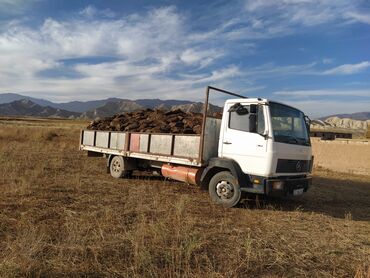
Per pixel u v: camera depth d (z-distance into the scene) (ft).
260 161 25.39
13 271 13.35
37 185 30.42
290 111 27.71
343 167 59.41
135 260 15.20
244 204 28.55
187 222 21.74
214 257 16.66
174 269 14.85
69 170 41.57
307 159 28.48
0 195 25.94
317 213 28.12
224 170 28.07
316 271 15.93
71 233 17.98
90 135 43.50
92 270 14.40
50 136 93.40
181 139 30.42
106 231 19.39
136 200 27.22
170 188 34.09
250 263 16.22
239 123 26.76
